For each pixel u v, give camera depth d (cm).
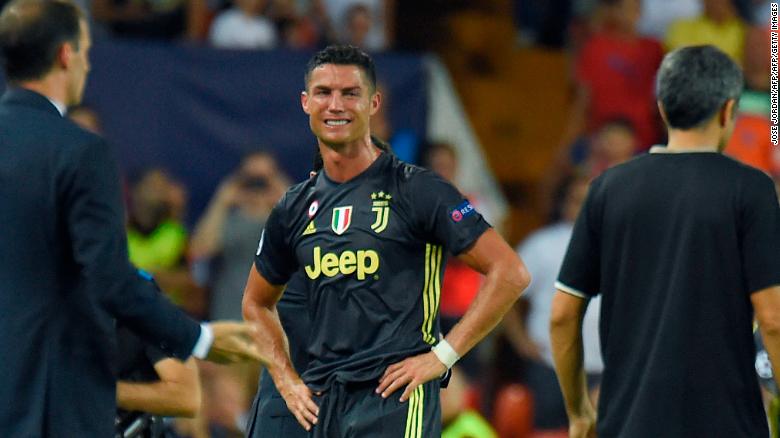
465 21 4784
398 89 3822
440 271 1870
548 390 3481
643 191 1764
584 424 1927
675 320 1730
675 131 1789
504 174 4591
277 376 1919
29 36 1648
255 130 3688
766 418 1759
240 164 3672
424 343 1842
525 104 4719
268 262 1948
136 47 3625
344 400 1831
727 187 1733
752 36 4284
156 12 4100
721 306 1727
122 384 1784
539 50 4859
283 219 1903
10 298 1611
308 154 3706
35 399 1605
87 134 1644
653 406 1734
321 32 4266
